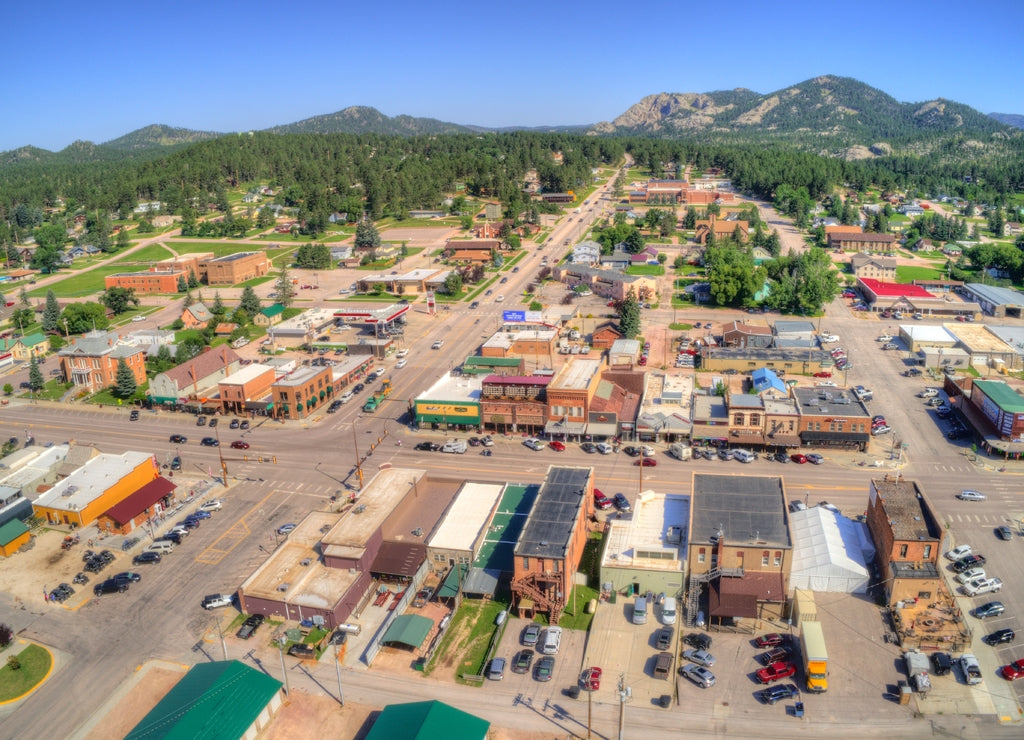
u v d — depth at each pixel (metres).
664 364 188.88
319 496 124.50
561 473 112.94
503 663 82.00
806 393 145.88
